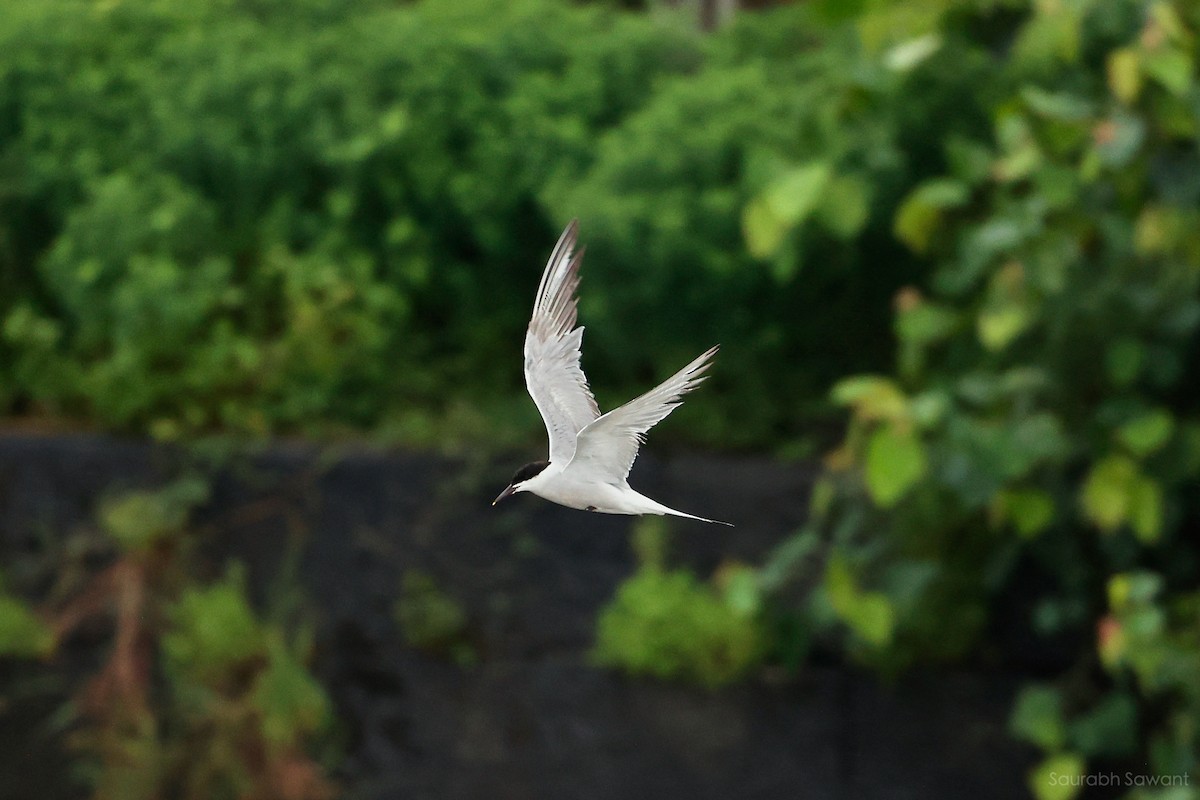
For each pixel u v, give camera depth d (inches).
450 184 498.3
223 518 468.4
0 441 469.7
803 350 500.1
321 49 515.5
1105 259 415.8
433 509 465.7
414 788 458.6
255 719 455.2
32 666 464.8
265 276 491.2
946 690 442.9
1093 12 424.2
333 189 504.7
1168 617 418.0
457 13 543.5
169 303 463.8
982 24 444.5
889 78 427.8
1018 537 425.1
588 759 452.4
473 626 460.8
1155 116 401.7
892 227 471.2
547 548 462.0
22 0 541.3
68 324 508.7
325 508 468.1
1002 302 406.9
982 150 431.2
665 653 444.5
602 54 527.8
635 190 467.5
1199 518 431.8
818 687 445.7
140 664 461.4
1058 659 441.1
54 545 466.6
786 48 535.8
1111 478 391.9
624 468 254.1
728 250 463.8
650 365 507.5
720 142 467.2
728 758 446.3
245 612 458.6
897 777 443.2
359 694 462.9
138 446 469.7
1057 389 413.1
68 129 512.4
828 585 399.5
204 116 496.1
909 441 384.2
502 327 515.8
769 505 458.6
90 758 461.7
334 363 482.6
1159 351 406.6
